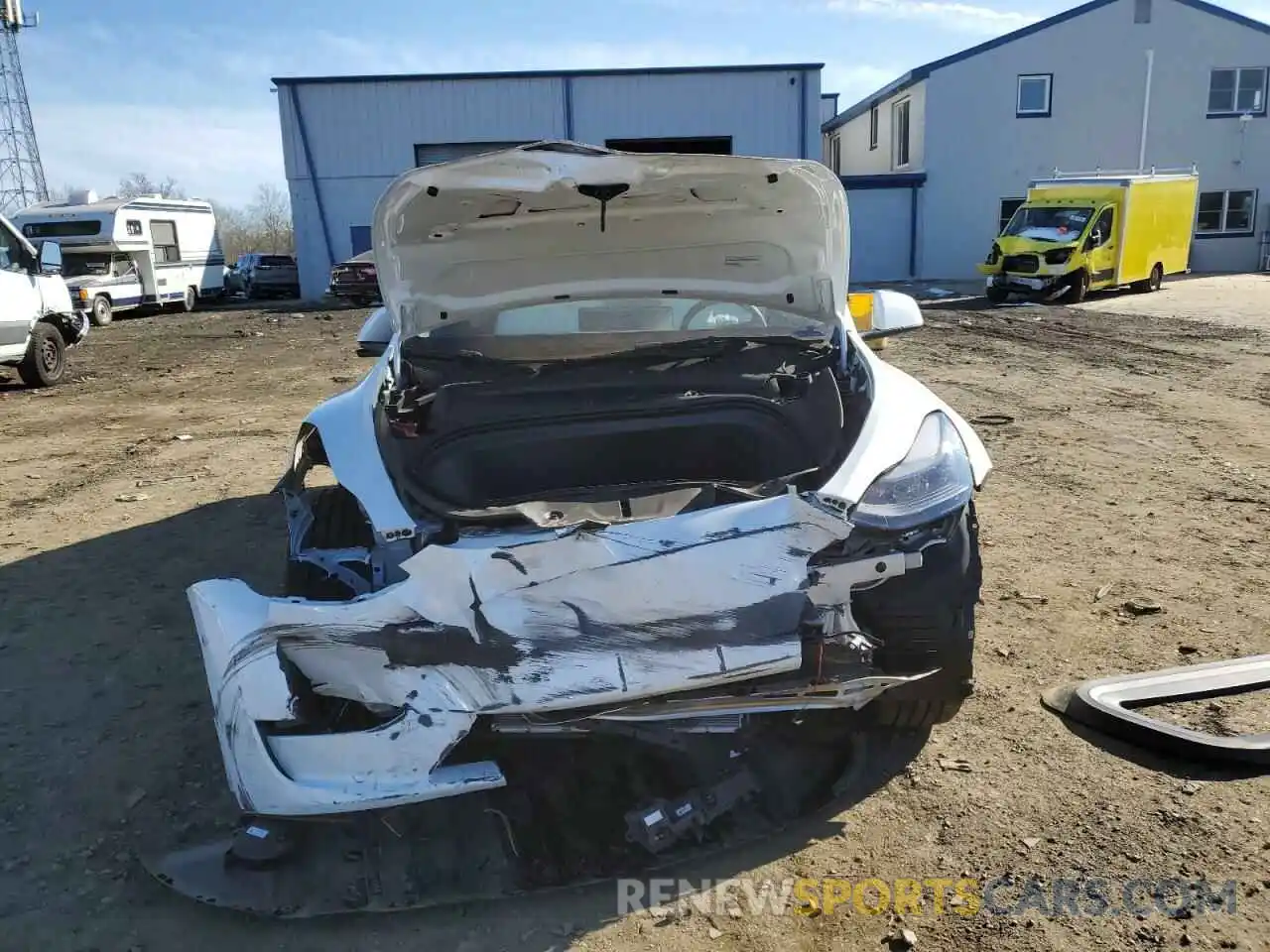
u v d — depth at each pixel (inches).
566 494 111.0
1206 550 180.1
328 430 121.7
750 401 120.8
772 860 102.4
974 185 1132.5
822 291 141.7
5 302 432.8
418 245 131.0
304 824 105.0
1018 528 196.7
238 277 1269.7
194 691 142.9
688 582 95.6
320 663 96.2
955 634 110.2
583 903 97.8
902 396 121.7
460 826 108.3
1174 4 1086.4
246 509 230.7
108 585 184.7
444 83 1085.8
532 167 114.5
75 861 106.7
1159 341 491.5
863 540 102.6
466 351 142.9
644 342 146.3
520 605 94.6
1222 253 1127.0
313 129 1094.4
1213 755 112.3
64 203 928.9
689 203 126.3
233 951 93.6
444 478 113.0
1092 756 116.6
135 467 282.2
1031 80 1109.1
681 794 110.7
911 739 121.8
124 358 585.0
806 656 100.1
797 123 1105.4
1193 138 1117.7
